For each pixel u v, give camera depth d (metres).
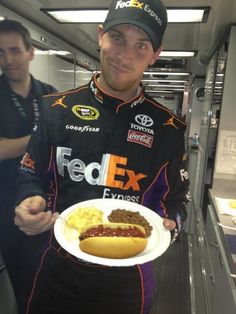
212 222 1.76
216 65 2.70
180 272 2.69
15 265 1.32
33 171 0.94
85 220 0.79
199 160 3.21
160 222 0.81
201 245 2.26
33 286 1.02
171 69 4.68
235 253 1.20
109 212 0.84
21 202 0.83
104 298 0.94
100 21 2.08
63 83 2.77
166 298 2.31
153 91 8.62
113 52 0.80
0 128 1.43
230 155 2.18
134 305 0.96
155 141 0.92
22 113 1.49
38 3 1.77
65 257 0.93
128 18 0.77
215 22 2.04
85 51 3.41
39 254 1.08
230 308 1.04
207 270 1.79
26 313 1.04
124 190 0.89
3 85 1.48
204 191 2.62
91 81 0.94
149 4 0.79
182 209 0.95
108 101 0.90
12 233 1.34
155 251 0.71
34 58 2.04
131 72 0.82
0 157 1.40
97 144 0.89
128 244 0.70
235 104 2.11
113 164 0.89
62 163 0.90
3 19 1.67
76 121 0.91
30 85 1.62
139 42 0.80
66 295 0.95
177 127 0.96
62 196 0.92
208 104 2.99
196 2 1.65
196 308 2.09
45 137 0.92
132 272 0.94
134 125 0.91
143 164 0.90
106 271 0.92
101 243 0.70
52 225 0.78
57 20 2.07
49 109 0.93
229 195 2.06
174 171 0.95
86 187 0.89
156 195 0.96
